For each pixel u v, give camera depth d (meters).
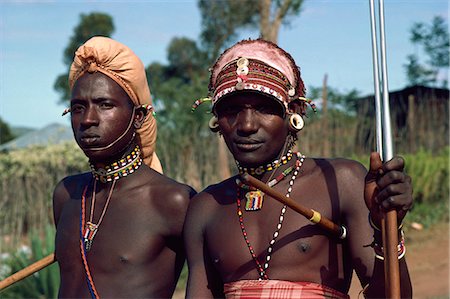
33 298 8.47
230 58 2.90
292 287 2.67
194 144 12.59
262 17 16.16
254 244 2.78
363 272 2.68
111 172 3.46
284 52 2.92
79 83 3.34
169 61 32.03
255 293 2.70
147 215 3.38
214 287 2.97
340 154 13.46
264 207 2.82
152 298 3.34
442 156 14.09
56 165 13.13
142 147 3.59
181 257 3.49
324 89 13.62
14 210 12.41
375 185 2.44
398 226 2.46
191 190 3.46
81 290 3.38
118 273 3.33
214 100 2.83
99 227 3.41
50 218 12.68
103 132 3.30
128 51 3.42
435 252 10.29
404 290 2.56
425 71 22.88
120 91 3.37
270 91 2.74
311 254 2.72
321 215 2.71
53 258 3.54
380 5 2.52
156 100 15.09
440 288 8.41
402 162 2.35
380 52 2.49
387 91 2.45
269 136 2.78
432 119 15.84
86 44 3.37
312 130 13.37
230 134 2.79
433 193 13.10
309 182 2.84
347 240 2.75
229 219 2.89
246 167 2.88
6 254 10.75
